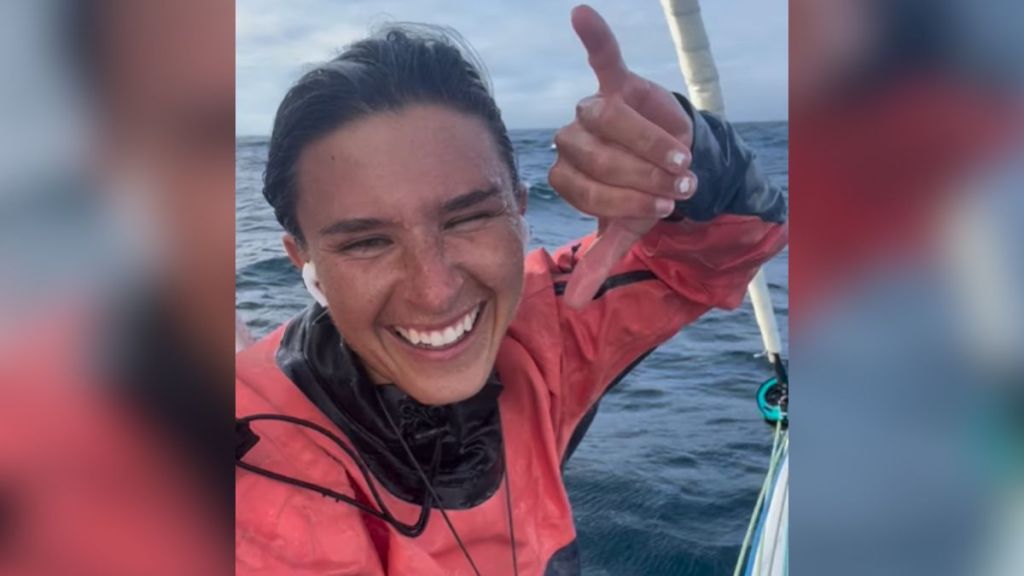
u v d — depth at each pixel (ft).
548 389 1.70
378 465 1.48
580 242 1.68
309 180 1.33
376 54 1.30
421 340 1.42
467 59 1.34
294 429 1.41
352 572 1.36
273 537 1.31
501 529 1.59
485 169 1.37
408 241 1.35
